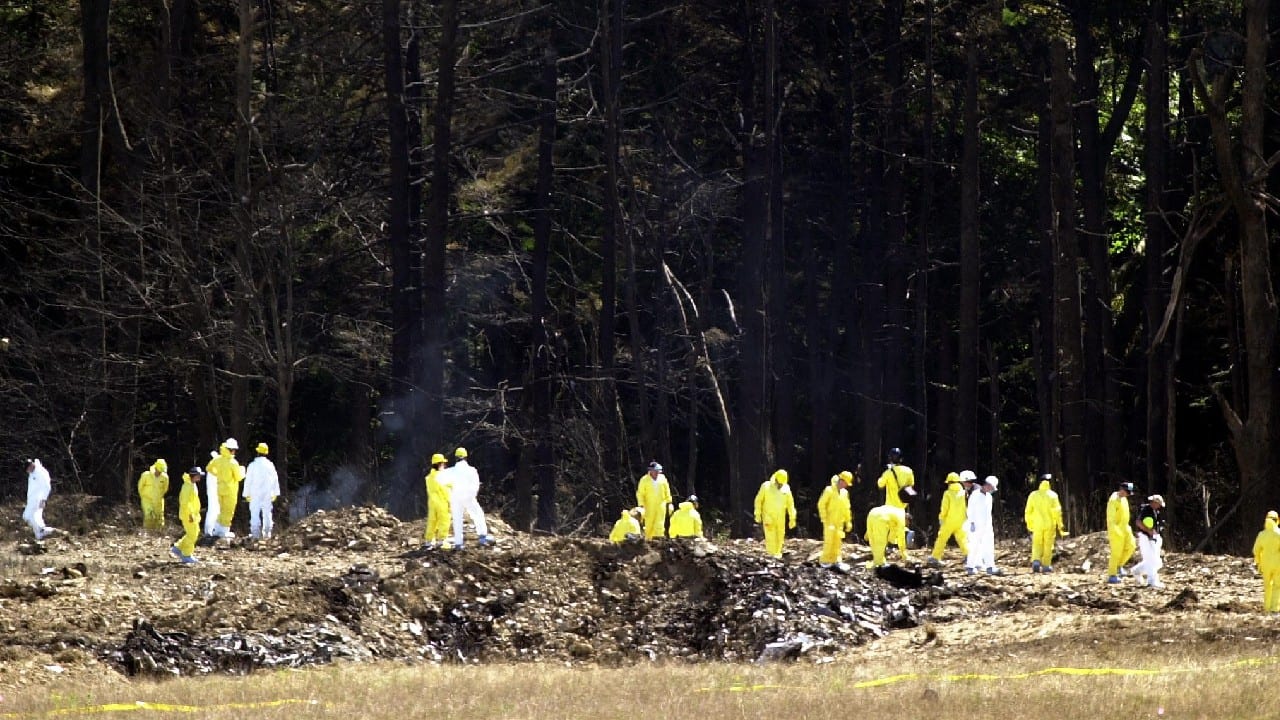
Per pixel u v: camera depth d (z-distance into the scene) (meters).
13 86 186.12
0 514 149.00
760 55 197.25
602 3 179.88
